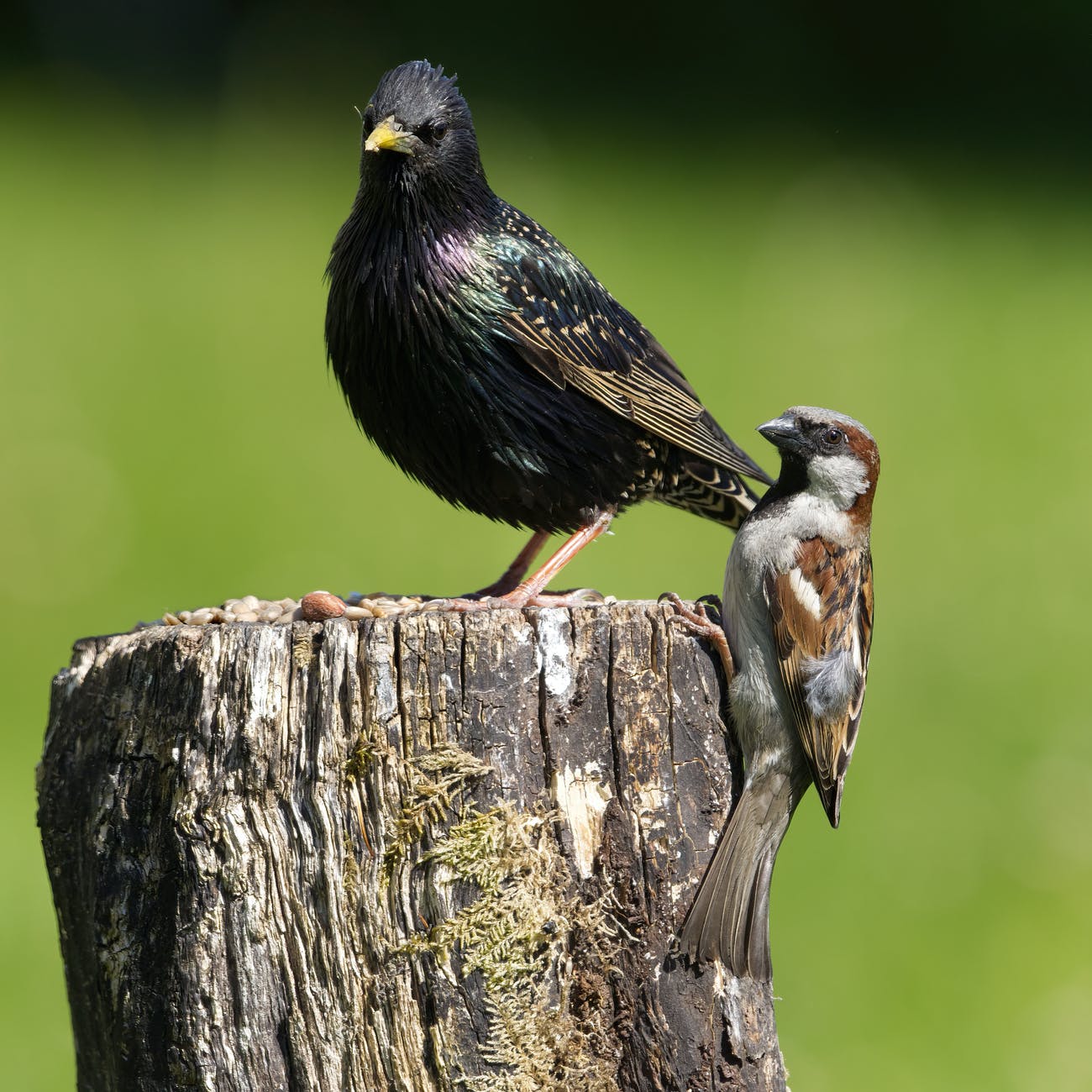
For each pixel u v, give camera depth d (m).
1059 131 28.61
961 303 21.58
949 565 16.17
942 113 28.83
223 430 17.08
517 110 27.38
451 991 5.73
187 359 18.53
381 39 28.84
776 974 10.59
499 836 5.75
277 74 27.47
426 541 15.41
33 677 13.52
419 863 5.75
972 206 25.22
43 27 27.97
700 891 6.03
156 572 14.75
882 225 24.17
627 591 14.98
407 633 5.77
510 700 5.81
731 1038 6.04
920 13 30.58
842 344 20.39
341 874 5.75
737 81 29.59
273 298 19.83
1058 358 20.38
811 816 12.34
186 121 25.69
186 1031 5.84
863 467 7.05
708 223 23.52
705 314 20.66
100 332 18.58
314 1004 5.77
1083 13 30.77
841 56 30.39
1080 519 17.09
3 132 24.41
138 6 28.39
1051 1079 9.68
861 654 6.93
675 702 6.07
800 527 6.95
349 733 5.75
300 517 15.80
